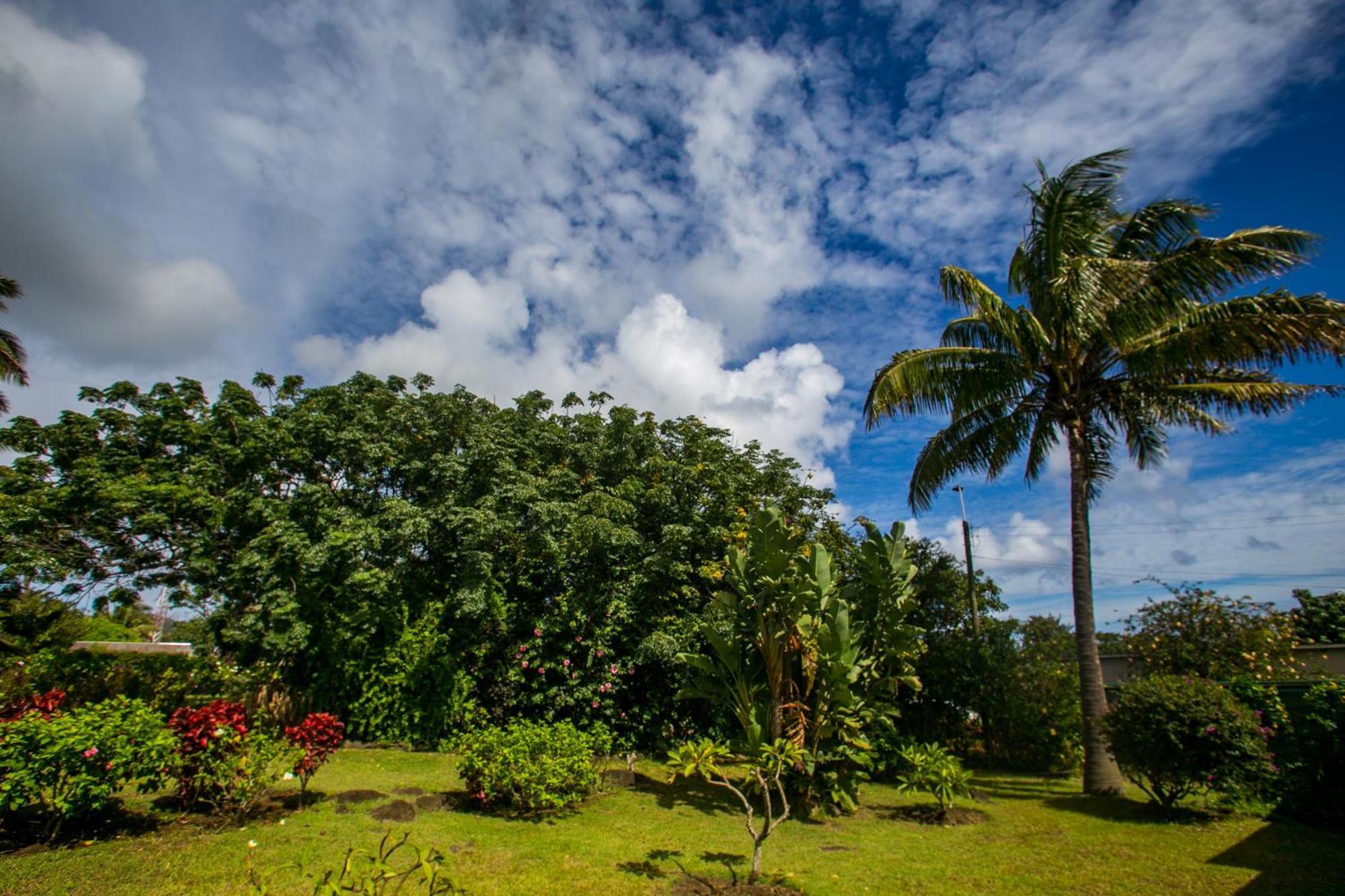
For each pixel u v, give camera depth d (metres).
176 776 6.09
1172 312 10.00
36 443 11.22
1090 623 10.90
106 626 18.70
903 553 9.39
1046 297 11.30
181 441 11.59
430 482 11.93
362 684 10.99
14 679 9.50
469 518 10.38
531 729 7.77
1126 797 9.90
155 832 5.72
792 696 8.26
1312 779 8.30
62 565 10.80
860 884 5.59
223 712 6.45
